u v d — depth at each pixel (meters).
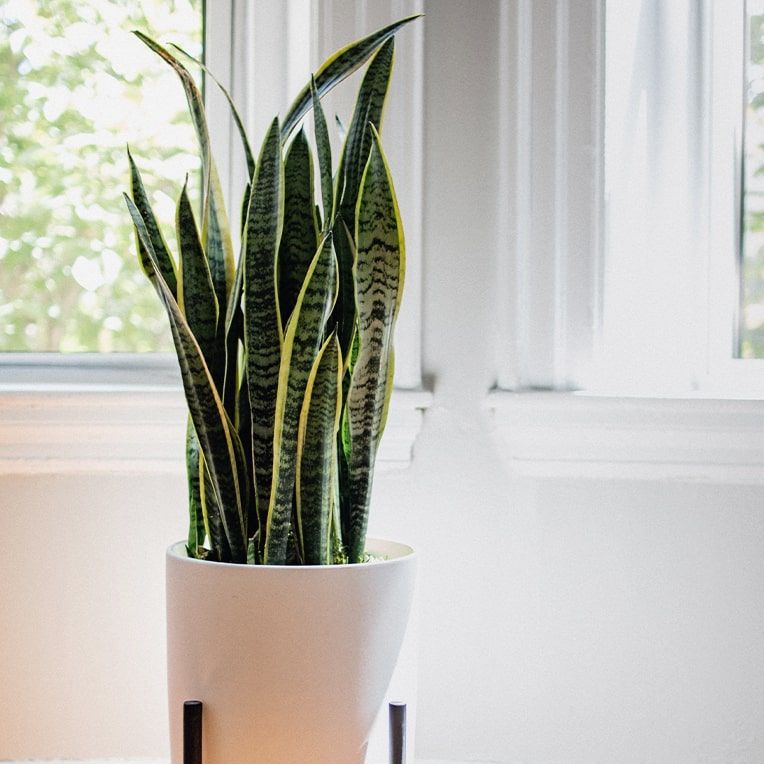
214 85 1.27
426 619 1.15
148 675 1.15
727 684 1.13
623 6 1.26
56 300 1.29
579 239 1.15
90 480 1.14
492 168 1.17
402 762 0.79
